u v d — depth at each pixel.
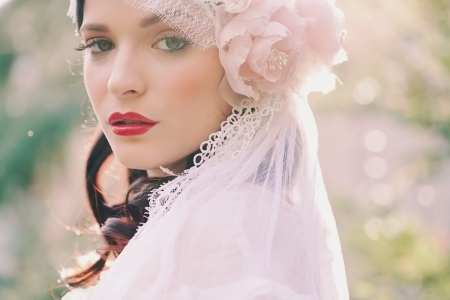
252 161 1.58
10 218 9.03
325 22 1.67
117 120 1.64
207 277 1.34
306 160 1.73
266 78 1.58
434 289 4.76
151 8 1.57
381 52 5.24
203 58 1.60
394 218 5.31
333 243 1.78
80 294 1.74
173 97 1.60
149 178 1.84
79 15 1.75
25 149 9.07
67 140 9.21
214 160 1.60
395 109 5.24
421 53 5.06
